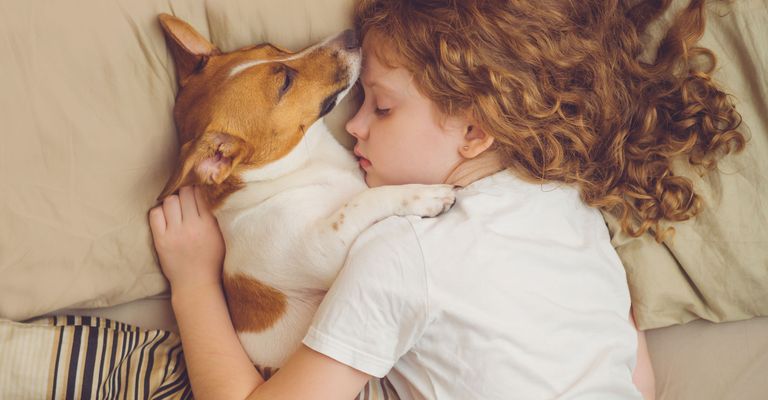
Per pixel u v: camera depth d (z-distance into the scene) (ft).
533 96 4.29
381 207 4.17
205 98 4.25
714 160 4.66
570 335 4.01
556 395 3.86
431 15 4.22
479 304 3.85
